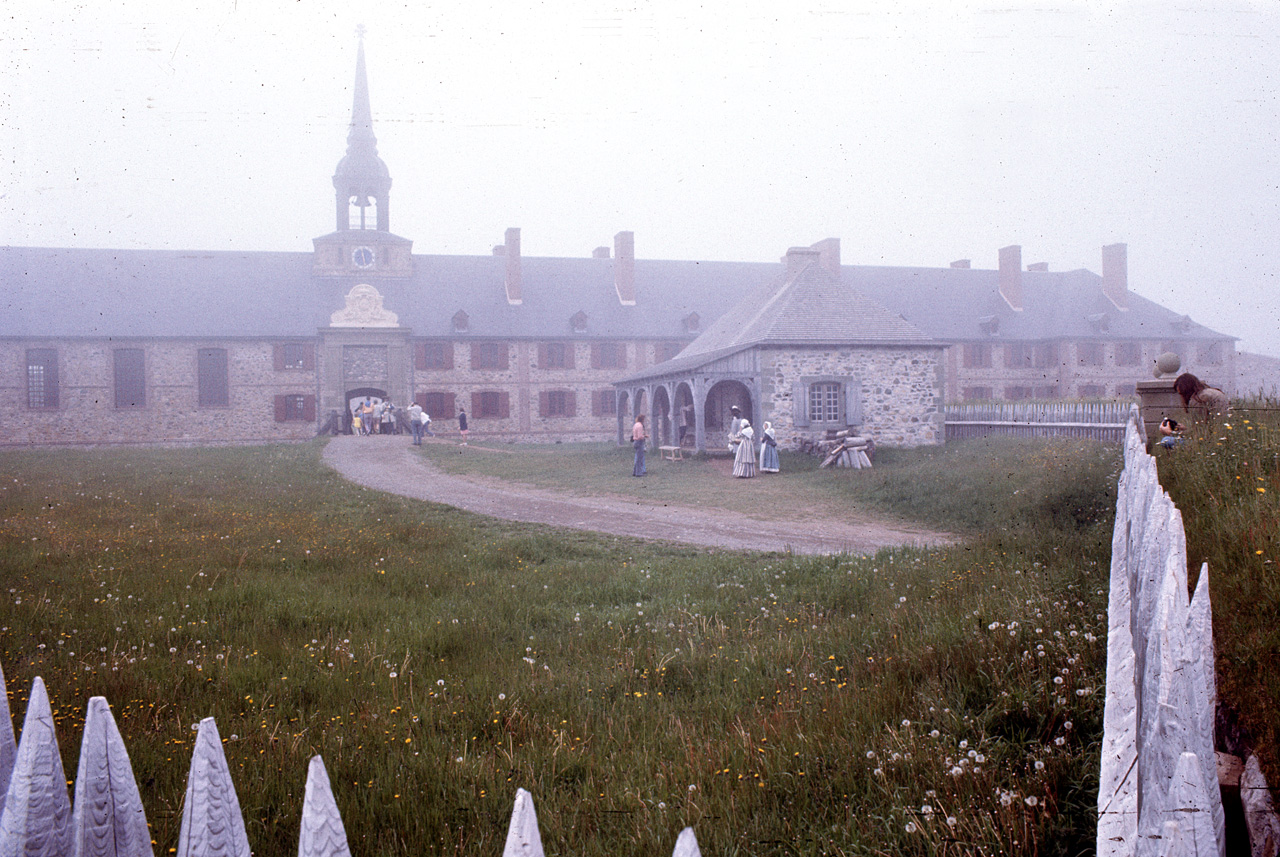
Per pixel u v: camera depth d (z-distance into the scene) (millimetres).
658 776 3660
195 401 43344
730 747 3879
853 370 27203
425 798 3547
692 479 20875
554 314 48719
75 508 14039
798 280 29266
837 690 4418
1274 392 9492
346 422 42312
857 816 3105
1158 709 1914
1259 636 2828
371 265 47656
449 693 5074
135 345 42781
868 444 22969
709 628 6531
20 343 41688
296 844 3195
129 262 45469
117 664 5359
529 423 47219
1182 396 8711
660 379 29359
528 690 5078
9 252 44250
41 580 8102
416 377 45719
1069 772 3137
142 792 3602
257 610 7172
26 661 5641
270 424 43969
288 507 15305
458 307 47562
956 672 4344
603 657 5961
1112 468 11453
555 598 8250
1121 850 2289
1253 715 2525
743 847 3000
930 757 3379
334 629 6688
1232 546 3820
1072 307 52031
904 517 14414
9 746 1976
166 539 10797
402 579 8789
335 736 4258
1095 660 4008
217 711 4730
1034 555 7902
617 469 23547
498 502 17062
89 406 42281
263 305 45156
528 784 3684
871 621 6098
